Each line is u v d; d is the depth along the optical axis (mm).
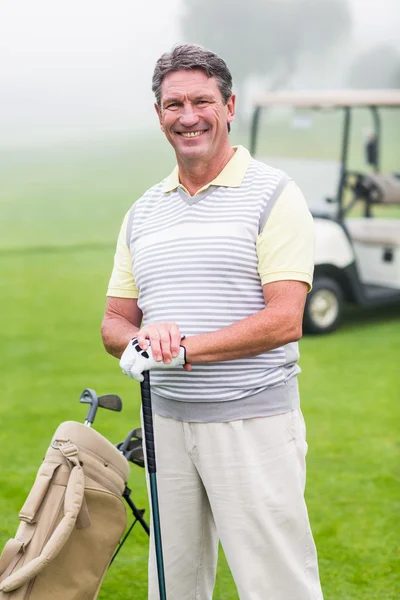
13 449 6285
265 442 2855
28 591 2834
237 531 2859
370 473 5746
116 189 21016
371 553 4543
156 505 2877
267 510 2842
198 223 2855
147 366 2746
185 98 2779
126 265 3135
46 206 19625
